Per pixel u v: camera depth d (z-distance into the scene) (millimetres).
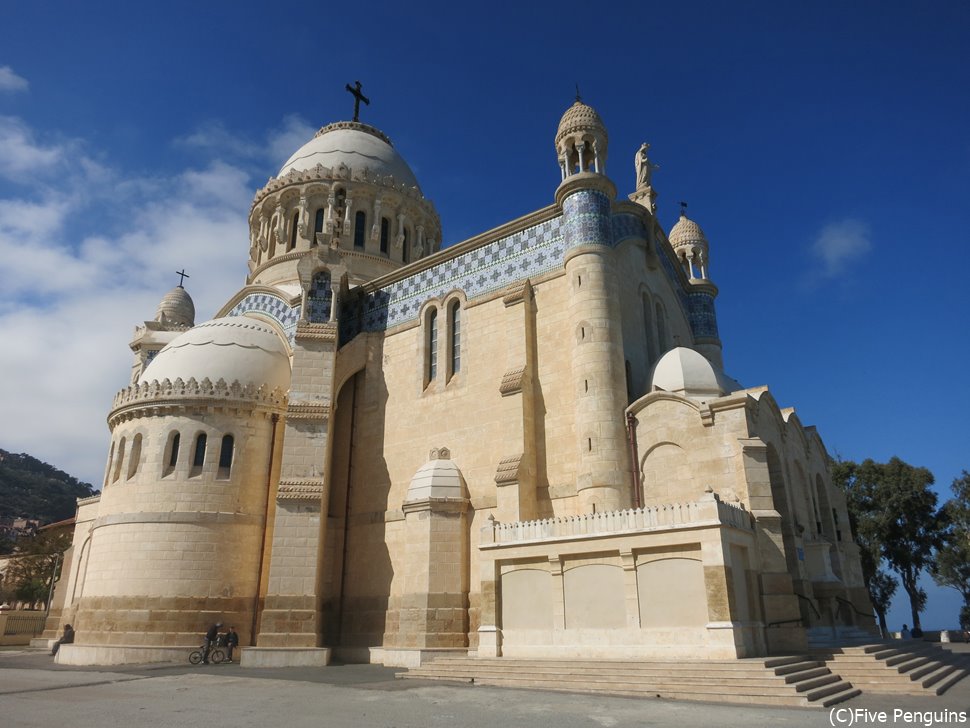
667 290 43094
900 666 21500
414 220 54219
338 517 38188
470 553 32562
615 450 29781
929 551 59031
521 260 36469
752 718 14625
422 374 38500
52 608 50219
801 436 34031
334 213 50031
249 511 36625
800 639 23125
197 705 17594
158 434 37250
